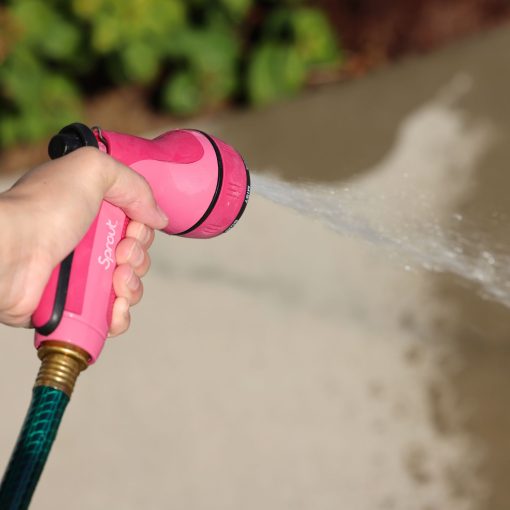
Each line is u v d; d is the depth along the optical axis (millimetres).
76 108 4773
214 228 1813
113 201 1612
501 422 3162
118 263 1634
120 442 3400
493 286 3459
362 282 3693
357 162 4121
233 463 3275
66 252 1501
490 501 2973
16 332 3887
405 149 4113
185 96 4684
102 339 1577
